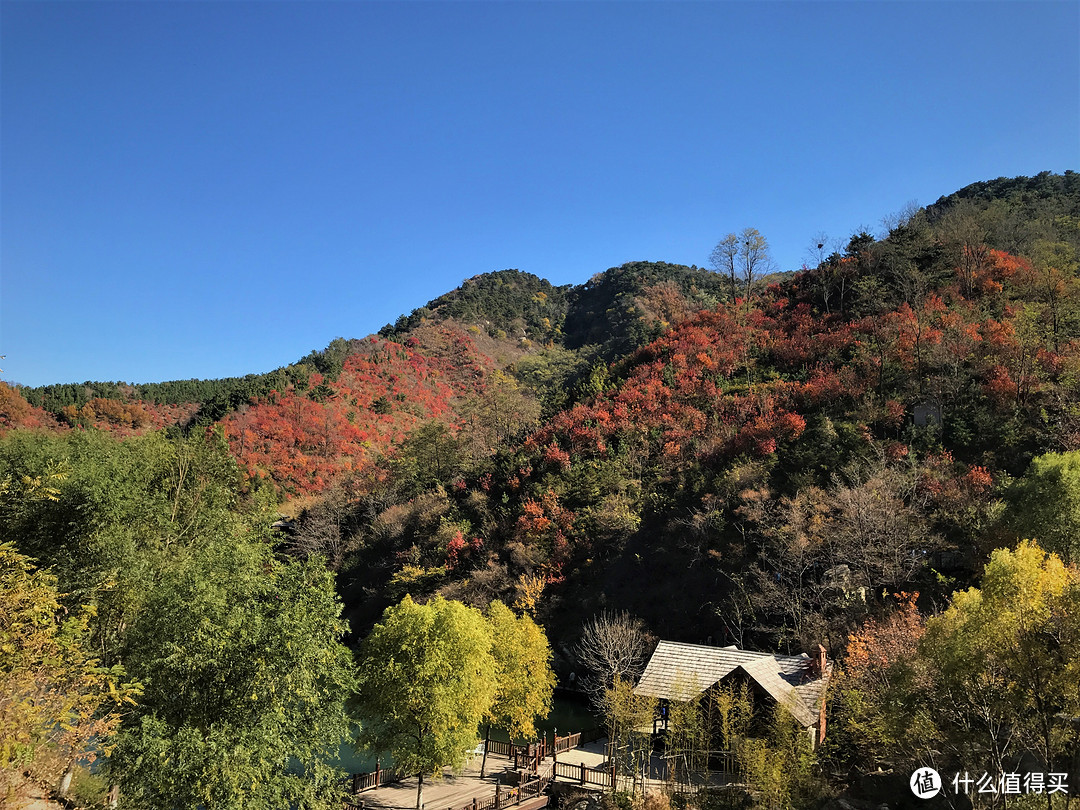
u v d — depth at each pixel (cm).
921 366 5384
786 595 3872
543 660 3206
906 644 2398
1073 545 2791
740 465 5012
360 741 2534
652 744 2894
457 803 2558
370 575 6156
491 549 5497
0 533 2533
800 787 2102
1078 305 5484
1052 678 1541
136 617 2089
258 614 1716
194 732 1537
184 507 3027
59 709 1426
